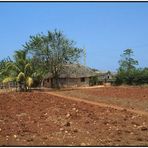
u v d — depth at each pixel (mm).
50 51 76438
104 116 21703
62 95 48188
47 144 13336
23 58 61625
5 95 42375
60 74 83312
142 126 17641
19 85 61344
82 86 88250
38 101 33469
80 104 30203
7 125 17984
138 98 39000
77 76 89750
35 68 69562
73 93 52438
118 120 20031
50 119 20312
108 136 15078
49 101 33406
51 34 76250
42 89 68688
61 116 21312
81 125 18000
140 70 80250
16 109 26609
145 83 78750
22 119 20562
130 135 15398
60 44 77125
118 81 82000
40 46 75188
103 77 100562
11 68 60500
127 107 29734
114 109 26281
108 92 51625
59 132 16016
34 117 21453
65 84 88000
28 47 75188
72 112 23125
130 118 21031
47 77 80062
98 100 38312
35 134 15492
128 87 68188
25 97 38688
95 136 15062
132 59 102625
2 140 14094
